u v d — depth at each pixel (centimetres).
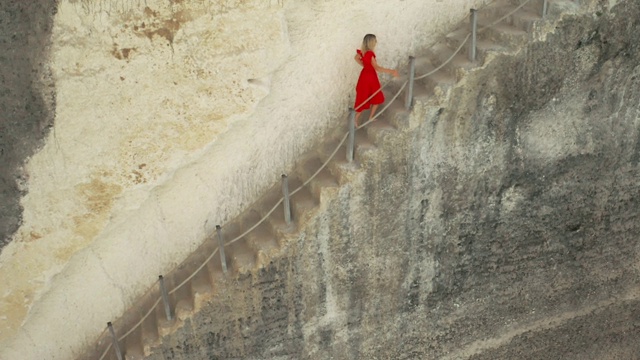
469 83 679
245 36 648
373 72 679
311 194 710
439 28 746
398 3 716
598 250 858
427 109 676
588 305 898
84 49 611
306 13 683
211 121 679
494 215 780
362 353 814
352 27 711
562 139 758
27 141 625
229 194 738
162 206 719
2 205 640
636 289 909
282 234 688
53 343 746
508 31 684
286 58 676
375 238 733
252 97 680
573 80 718
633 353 955
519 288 850
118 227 710
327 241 710
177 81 649
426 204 738
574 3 670
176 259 753
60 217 670
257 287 711
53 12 589
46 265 686
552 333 904
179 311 700
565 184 791
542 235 817
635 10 687
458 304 830
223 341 737
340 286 750
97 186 668
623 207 836
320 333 776
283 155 741
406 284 783
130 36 616
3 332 712
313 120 738
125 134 655
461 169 733
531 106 720
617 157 795
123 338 736
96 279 729
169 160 684
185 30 629
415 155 699
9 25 581
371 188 697
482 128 714
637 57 724
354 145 696
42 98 614
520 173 762
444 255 784
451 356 870
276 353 770
